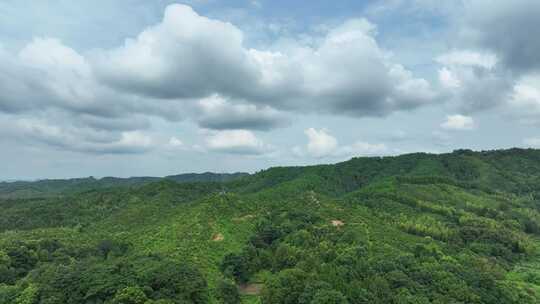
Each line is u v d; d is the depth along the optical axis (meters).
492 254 187.12
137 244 159.25
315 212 190.50
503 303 123.94
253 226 173.38
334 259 133.88
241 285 135.25
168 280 108.00
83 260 133.25
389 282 120.69
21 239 158.75
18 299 101.69
